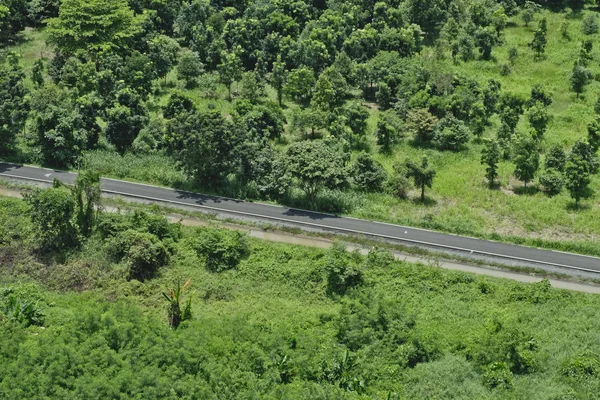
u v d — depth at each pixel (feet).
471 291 288.30
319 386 230.27
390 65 438.40
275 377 233.55
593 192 355.36
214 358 236.43
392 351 251.39
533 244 320.50
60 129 367.66
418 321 268.62
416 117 395.96
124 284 285.23
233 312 272.92
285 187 343.87
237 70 440.04
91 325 243.40
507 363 244.01
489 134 402.93
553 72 458.50
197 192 354.33
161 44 458.50
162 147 382.01
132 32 463.01
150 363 229.86
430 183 349.00
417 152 388.98
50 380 216.13
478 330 262.67
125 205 341.21
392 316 263.90
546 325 268.00
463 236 326.65
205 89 437.99
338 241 313.94
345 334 257.96
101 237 309.63
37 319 253.44
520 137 370.73
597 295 287.89
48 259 300.40
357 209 342.23
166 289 284.61
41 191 307.58
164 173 362.74
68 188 328.49
